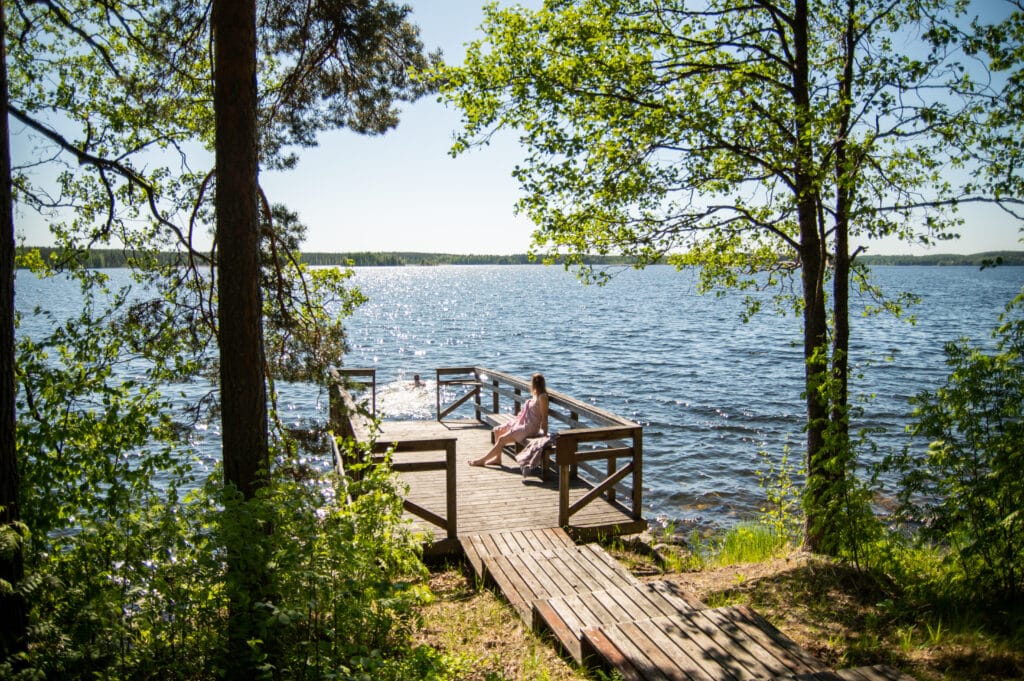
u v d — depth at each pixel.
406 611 4.50
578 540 7.89
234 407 5.17
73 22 7.26
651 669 4.11
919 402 5.57
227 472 5.21
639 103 6.79
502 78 6.93
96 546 4.41
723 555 8.07
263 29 7.35
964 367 5.43
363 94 7.84
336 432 8.03
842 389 6.73
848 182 6.19
